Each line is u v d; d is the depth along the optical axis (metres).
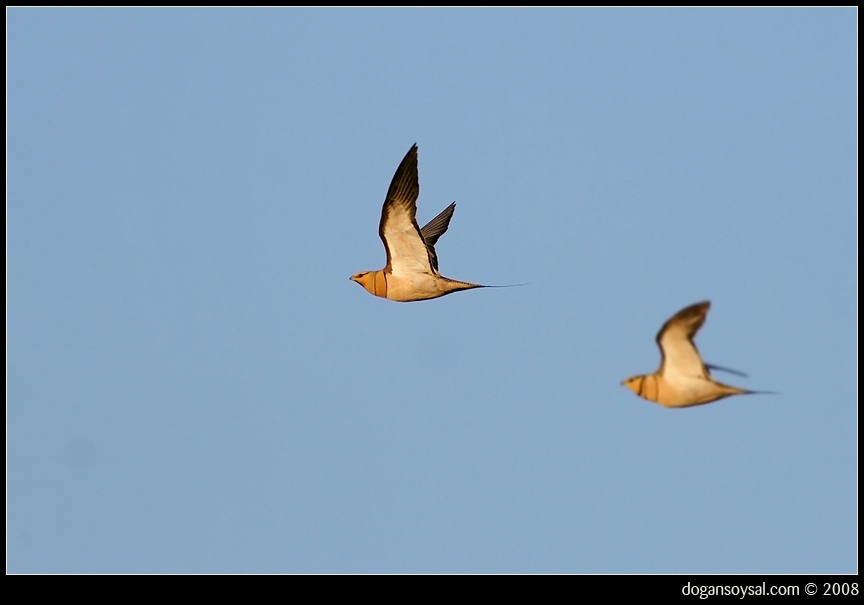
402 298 24.62
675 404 19.44
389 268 24.48
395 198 23.44
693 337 18.78
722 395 19.11
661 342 19.03
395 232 23.92
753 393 18.89
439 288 24.34
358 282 24.78
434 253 24.41
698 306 18.34
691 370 19.14
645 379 19.48
